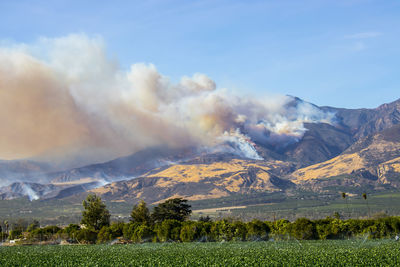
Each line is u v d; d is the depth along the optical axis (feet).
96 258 294.66
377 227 448.24
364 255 273.54
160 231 510.99
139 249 380.58
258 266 241.14
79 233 541.34
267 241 470.39
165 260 273.13
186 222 537.24
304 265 240.12
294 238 475.72
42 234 585.63
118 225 550.77
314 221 491.31
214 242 477.77
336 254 286.66
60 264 262.47
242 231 492.95
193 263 257.34
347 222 469.16
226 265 246.27
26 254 338.75
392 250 298.97
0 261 281.54
